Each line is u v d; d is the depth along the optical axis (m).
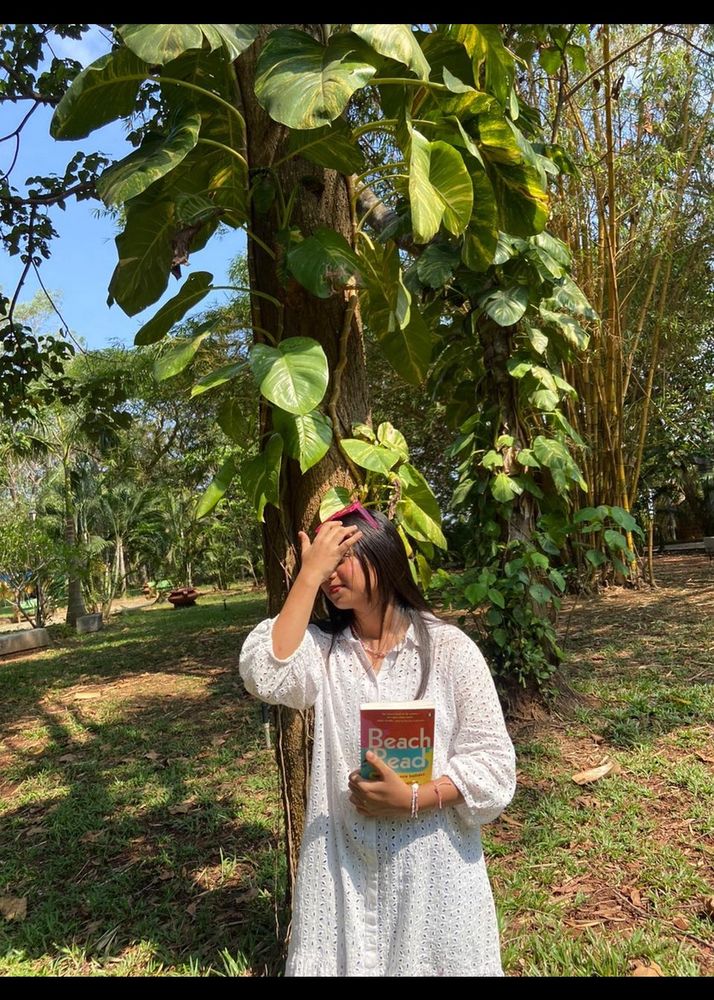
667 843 2.92
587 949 2.30
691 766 3.55
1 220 6.12
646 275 9.38
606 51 6.70
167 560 21.84
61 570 13.53
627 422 10.38
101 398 7.39
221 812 3.64
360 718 1.45
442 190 2.04
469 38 2.11
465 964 1.47
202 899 2.84
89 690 7.14
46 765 4.79
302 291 2.10
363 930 1.49
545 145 4.15
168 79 1.85
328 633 1.66
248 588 22.09
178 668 7.82
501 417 4.48
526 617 4.36
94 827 3.66
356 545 1.58
